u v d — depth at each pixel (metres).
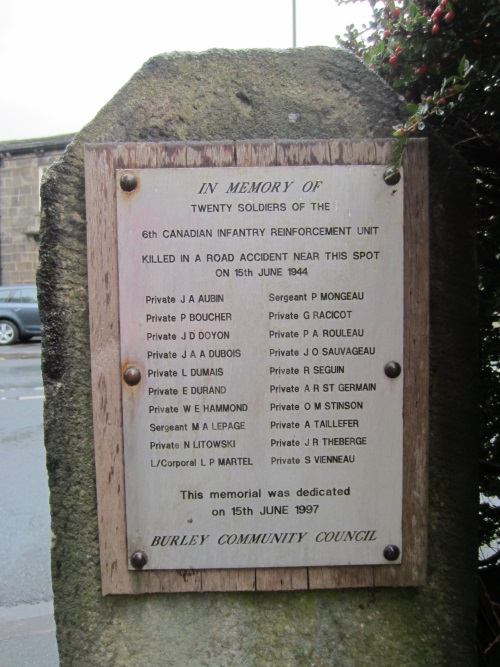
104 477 1.57
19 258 18.05
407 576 1.59
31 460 5.00
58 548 1.59
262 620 1.60
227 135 1.58
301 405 1.58
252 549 1.59
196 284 1.56
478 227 2.07
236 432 1.58
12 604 2.95
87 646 1.59
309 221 1.56
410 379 1.58
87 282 1.57
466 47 1.61
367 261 1.57
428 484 1.60
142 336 1.56
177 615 1.60
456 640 1.61
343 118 1.58
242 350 1.57
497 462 2.13
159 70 1.58
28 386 8.23
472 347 1.59
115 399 1.56
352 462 1.59
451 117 1.80
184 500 1.58
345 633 1.61
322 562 1.59
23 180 17.78
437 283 1.59
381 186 1.56
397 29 1.64
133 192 1.54
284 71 1.58
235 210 1.55
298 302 1.57
